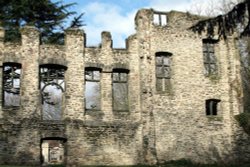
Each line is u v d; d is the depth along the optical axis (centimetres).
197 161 3075
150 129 3027
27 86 2919
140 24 3192
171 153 3033
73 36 3080
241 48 4184
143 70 3116
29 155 2820
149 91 3091
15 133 2836
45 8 3741
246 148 3194
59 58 3017
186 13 3328
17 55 2952
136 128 3039
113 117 3027
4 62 2919
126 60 3147
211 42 3394
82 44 3083
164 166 2916
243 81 4303
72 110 2958
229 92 3297
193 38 3297
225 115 3244
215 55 3378
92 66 3064
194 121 3148
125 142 3000
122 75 4062
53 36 3788
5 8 3650
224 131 3206
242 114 3231
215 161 3119
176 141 3066
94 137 2958
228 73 3325
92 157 2922
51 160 5106
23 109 2881
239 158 3173
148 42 3175
